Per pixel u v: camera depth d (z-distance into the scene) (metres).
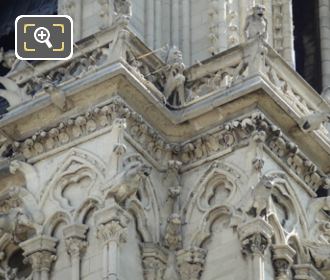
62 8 50.00
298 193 46.84
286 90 47.50
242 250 45.03
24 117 46.75
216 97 46.66
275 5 53.06
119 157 45.47
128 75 46.03
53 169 46.31
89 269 44.66
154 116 46.69
